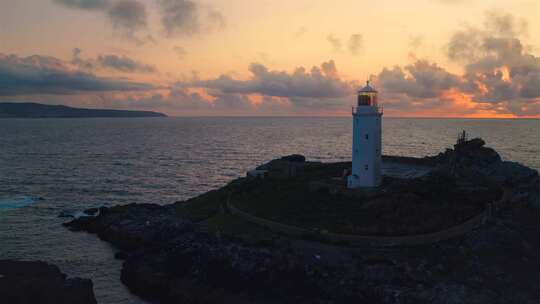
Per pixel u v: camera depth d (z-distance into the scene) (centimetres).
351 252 4397
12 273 4556
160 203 8531
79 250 5750
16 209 7850
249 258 4481
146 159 15138
